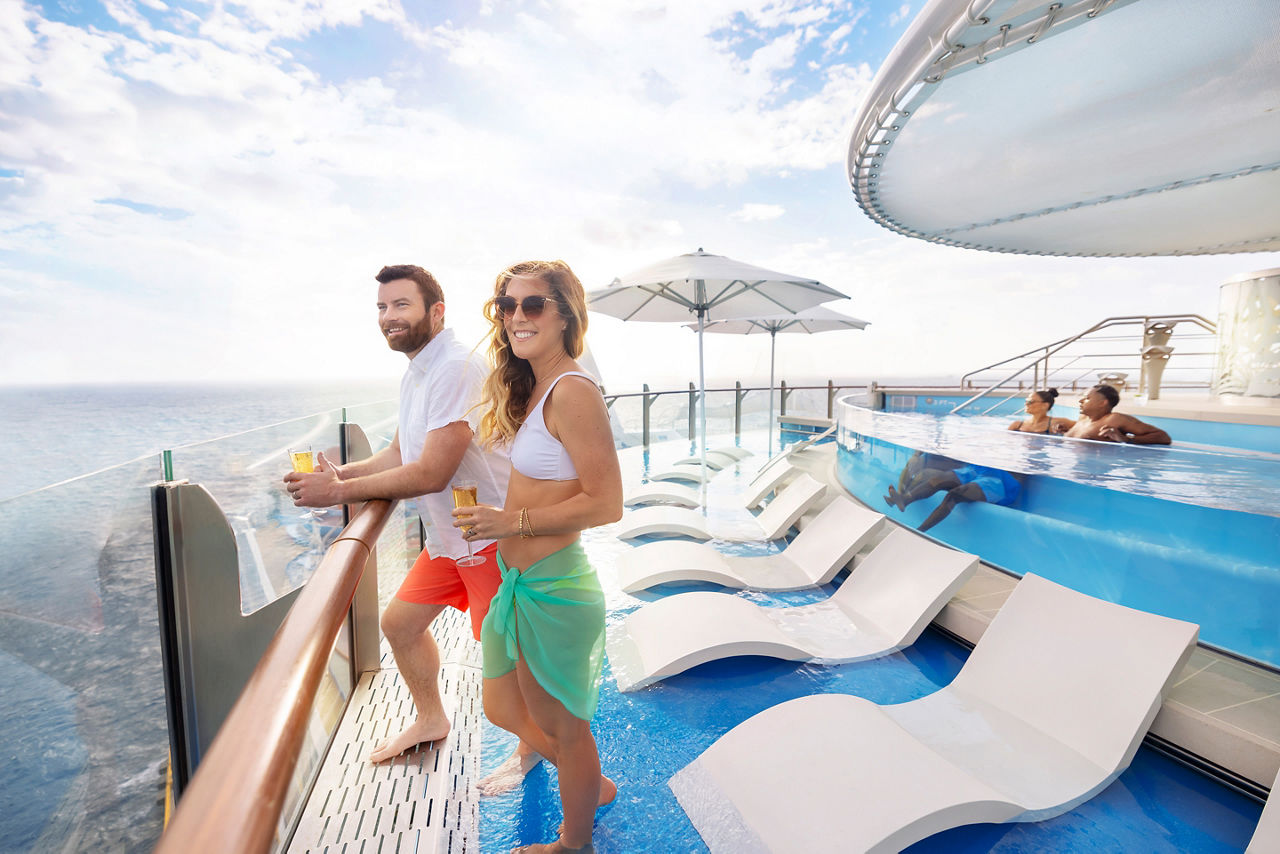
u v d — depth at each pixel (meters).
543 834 2.10
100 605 1.38
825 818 1.92
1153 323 9.63
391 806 2.09
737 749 2.36
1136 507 3.20
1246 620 2.75
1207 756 2.31
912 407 12.85
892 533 4.26
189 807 0.52
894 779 2.02
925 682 3.15
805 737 2.30
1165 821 2.12
